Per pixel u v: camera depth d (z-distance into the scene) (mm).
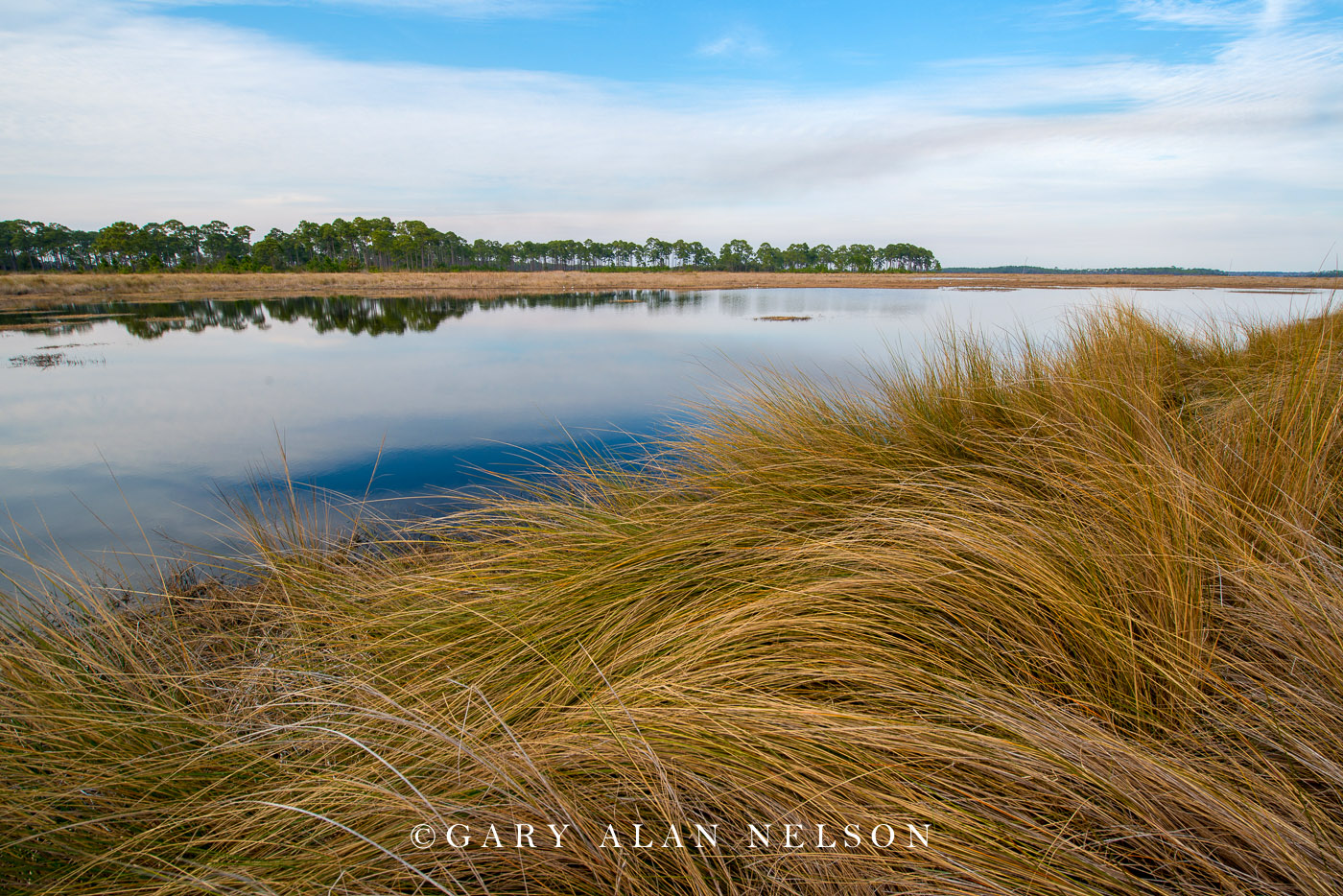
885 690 1724
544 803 1481
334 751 1894
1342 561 1940
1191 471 2428
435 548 3918
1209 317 6516
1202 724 1562
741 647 1946
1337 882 1126
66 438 7609
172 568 3967
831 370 9664
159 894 1460
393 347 15969
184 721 2072
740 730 1600
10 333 19094
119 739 1945
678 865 1423
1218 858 1260
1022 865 1268
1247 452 2469
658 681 1826
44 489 5859
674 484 3770
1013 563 1978
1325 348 3428
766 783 1502
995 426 3615
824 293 49844
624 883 1393
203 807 1693
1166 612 1792
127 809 1718
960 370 4340
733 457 3750
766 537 2672
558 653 2213
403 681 2314
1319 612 1643
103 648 2613
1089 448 2801
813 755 1538
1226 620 1781
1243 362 5113
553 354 14438
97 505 5457
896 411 3945
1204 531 2070
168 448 7180
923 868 1318
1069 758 1430
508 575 2840
